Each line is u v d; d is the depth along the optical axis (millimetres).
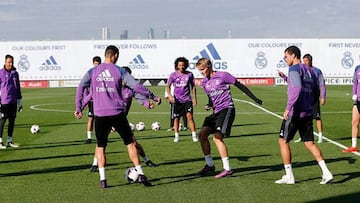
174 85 15250
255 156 12469
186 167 11164
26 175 10477
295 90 8930
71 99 35875
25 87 52781
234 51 52188
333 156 12352
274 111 25656
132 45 52156
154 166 11281
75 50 52688
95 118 9234
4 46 52562
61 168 11211
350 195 8492
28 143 15227
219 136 10172
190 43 52062
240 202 8172
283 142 9406
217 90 10203
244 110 26219
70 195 8727
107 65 9266
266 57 52312
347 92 41469
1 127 14516
